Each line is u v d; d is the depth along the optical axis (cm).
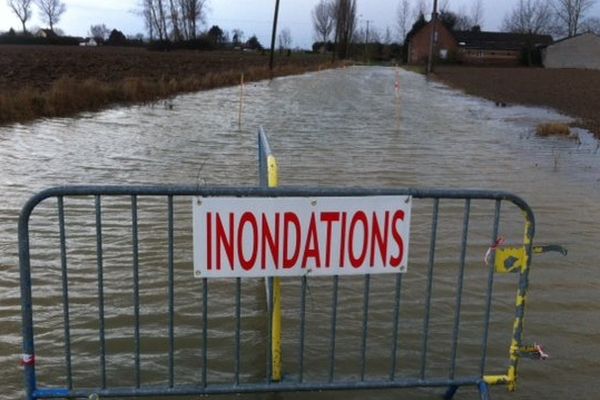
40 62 4244
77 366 418
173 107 2264
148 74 3806
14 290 536
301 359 363
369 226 342
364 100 2972
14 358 423
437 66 9688
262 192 329
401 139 1578
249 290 549
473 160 1270
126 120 1794
